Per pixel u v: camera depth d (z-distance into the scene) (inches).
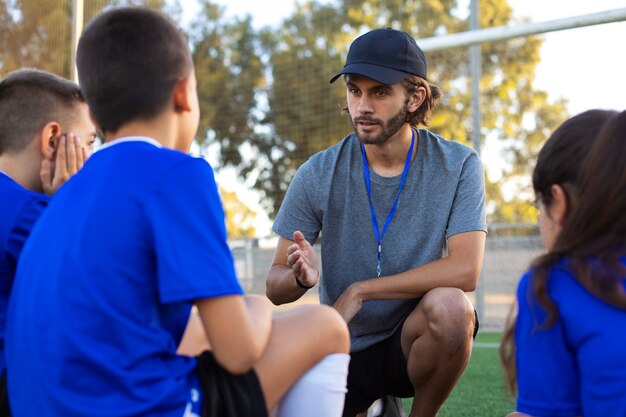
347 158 97.7
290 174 690.2
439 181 94.5
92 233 52.9
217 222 54.6
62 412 51.2
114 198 53.4
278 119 702.5
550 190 57.1
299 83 692.1
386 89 91.0
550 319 52.2
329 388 61.6
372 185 95.7
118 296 52.2
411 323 88.4
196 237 53.0
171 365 54.4
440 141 97.6
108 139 60.5
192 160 55.7
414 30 637.9
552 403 52.6
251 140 722.2
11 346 57.4
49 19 484.1
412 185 94.9
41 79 73.0
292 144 692.1
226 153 731.4
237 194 720.3
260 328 56.2
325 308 62.7
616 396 49.7
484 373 162.4
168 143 59.4
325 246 97.7
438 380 87.7
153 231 52.7
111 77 57.4
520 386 54.6
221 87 742.5
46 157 72.2
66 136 71.5
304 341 60.2
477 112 265.7
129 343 52.0
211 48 753.0
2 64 484.1
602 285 51.2
